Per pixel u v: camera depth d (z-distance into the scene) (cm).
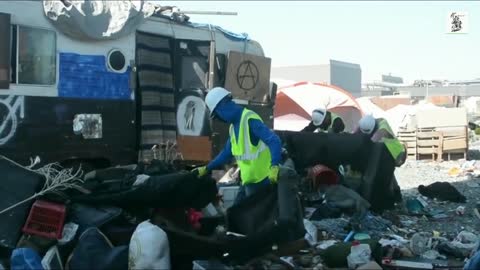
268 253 579
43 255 543
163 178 591
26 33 775
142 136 913
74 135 831
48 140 798
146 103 920
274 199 584
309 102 2059
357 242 596
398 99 3578
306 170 853
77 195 591
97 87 860
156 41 942
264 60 1118
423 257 632
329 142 855
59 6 802
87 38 841
